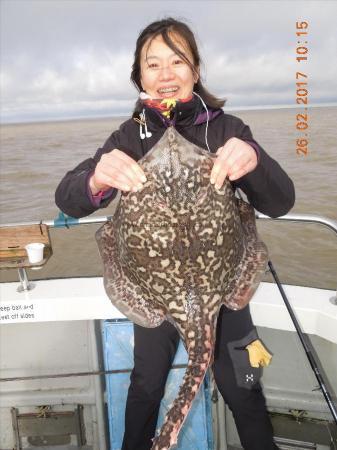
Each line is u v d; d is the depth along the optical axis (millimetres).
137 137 2047
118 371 2666
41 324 3023
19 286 2912
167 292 1626
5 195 13375
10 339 3012
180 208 1541
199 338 1572
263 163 1682
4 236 2771
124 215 1610
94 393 2941
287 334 2805
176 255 1569
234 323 2229
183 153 1530
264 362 2309
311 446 2770
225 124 1989
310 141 18766
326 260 7664
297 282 6961
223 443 2883
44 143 33688
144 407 2371
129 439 2416
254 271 1775
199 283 1603
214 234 1577
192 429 2678
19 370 2996
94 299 2730
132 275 1739
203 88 2023
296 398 2775
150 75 1928
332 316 2439
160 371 2320
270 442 2385
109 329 2699
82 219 2734
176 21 1916
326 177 12273
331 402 1924
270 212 1927
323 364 2697
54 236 9648
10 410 2988
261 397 2414
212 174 1520
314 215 2467
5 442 3023
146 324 1752
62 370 2994
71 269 8117
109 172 1537
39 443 3027
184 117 1932
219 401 2861
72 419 2955
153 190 1542
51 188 14141
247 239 1822
